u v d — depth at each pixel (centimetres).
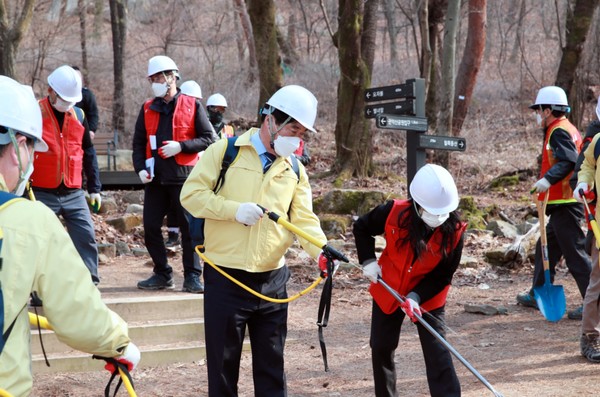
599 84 1814
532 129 2003
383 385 459
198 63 2575
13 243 234
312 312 803
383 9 2664
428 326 418
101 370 591
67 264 242
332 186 1382
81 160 626
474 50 1705
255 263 412
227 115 2250
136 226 1130
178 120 664
